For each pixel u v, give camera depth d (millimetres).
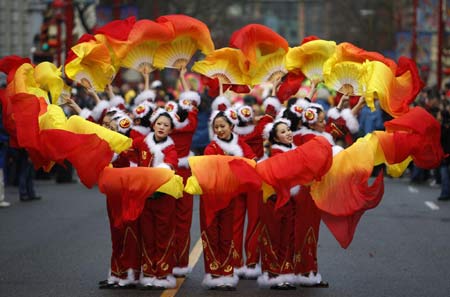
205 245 20078
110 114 20812
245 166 19406
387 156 19953
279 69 22734
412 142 19922
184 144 21250
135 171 19266
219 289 19953
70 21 61594
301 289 20203
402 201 36688
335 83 21328
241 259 21250
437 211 33469
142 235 19969
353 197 19562
